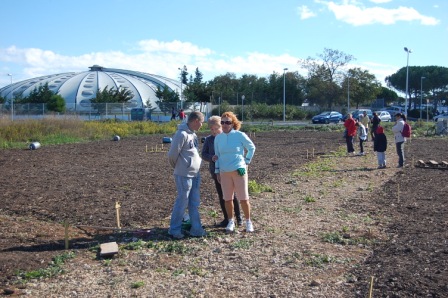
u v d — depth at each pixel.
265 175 15.11
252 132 40.84
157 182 13.95
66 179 14.74
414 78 94.56
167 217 9.64
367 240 7.88
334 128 43.56
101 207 10.58
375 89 75.62
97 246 7.73
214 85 83.75
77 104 71.25
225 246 7.68
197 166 8.37
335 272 6.46
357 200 11.20
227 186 8.41
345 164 18.28
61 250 7.58
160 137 36.09
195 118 8.30
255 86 90.69
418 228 8.52
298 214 9.85
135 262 6.97
